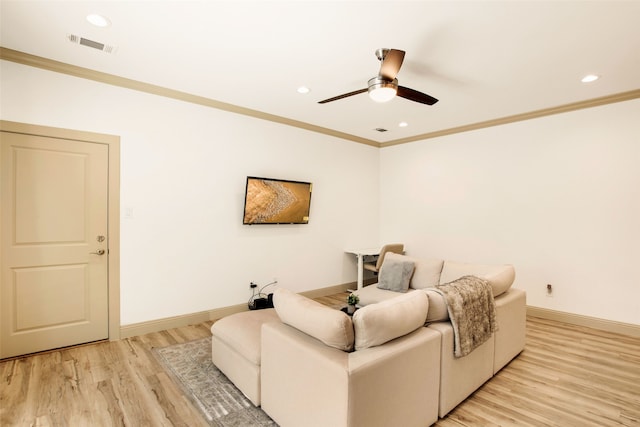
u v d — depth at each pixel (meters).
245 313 2.78
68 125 2.96
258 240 4.29
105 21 2.24
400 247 4.93
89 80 3.05
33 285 2.84
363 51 2.63
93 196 3.10
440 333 2.02
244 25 2.28
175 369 2.65
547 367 2.76
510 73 3.00
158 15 2.16
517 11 2.09
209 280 3.85
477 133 4.68
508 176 4.37
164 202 3.50
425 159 5.31
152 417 2.05
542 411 2.15
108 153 3.16
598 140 3.67
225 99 3.78
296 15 2.15
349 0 1.99
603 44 2.48
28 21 2.24
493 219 4.52
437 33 2.35
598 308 3.69
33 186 2.82
